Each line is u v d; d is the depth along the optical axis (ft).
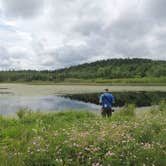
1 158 17.83
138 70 442.09
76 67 606.14
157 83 298.35
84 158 18.13
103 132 22.84
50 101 95.40
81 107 76.54
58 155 18.39
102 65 568.00
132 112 48.34
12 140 25.63
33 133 26.96
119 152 18.07
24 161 17.61
